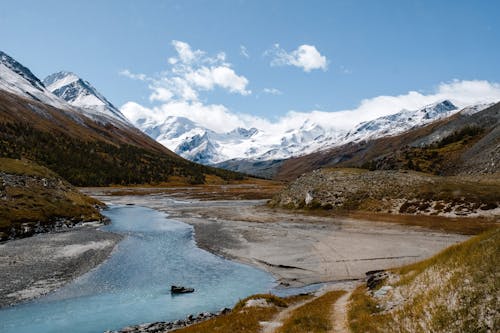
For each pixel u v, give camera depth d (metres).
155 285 36.84
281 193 103.88
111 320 27.86
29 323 27.09
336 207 81.94
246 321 22.45
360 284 34.38
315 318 22.08
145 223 79.12
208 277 39.84
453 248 21.09
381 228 58.59
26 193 67.31
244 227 70.12
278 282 38.03
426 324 16.70
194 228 71.62
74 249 48.84
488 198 61.50
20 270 38.78
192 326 23.33
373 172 91.88
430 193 70.56
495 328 13.95
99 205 105.12
